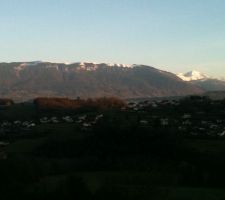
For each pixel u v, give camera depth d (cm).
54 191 4928
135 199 5141
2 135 11794
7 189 5091
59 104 17750
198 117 13550
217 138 9488
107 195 5038
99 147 8662
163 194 5641
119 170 7425
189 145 8469
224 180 6550
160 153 8256
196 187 6325
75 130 10894
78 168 7575
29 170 6016
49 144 9081
